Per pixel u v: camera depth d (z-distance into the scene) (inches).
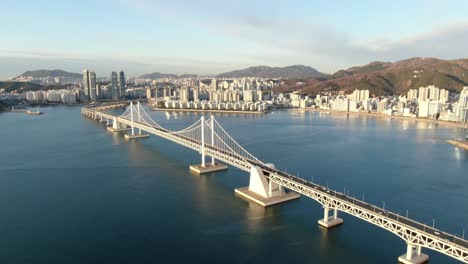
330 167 5182.1
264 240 2854.3
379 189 4158.5
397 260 2532.0
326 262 2527.1
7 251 2679.6
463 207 3587.6
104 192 4023.1
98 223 3176.7
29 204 3646.7
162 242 2827.3
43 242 2822.3
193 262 2541.8
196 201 3720.5
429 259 2544.3
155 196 3882.9
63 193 3988.7
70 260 2561.5
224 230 3034.0
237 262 2541.8
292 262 2536.9
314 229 3041.3
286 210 3454.7
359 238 2874.0
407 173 4889.3
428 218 3309.5
